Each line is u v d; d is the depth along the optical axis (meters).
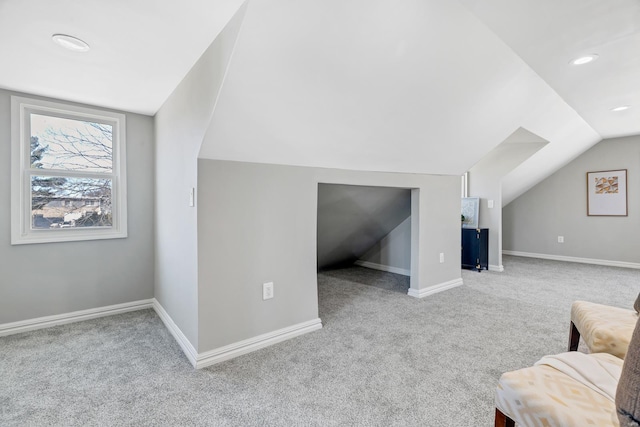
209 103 1.72
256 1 1.25
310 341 2.33
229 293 2.07
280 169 2.30
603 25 1.74
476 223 4.96
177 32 1.61
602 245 5.28
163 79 2.20
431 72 1.97
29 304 2.52
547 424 0.99
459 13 1.61
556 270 4.82
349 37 1.54
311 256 2.52
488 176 4.91
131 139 2.95
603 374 1.14
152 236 3.10
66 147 2.68
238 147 1.98
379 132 2.38
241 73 1.53
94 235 2.79
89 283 2.79
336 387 1.75
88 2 1.37
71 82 2.24
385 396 1.67
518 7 1.57
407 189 3.55
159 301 2.91
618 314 1.71
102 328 2.57
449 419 1.50
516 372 1.19
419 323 2.68
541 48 1.99
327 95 1.85
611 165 5.14
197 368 1.94
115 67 2.01
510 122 3.04
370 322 2.70
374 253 4.96
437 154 3.07
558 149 4.69
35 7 1.40
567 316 2.85
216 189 1.99
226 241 2.05
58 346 2.24
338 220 3.83
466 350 2.19
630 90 2.79
